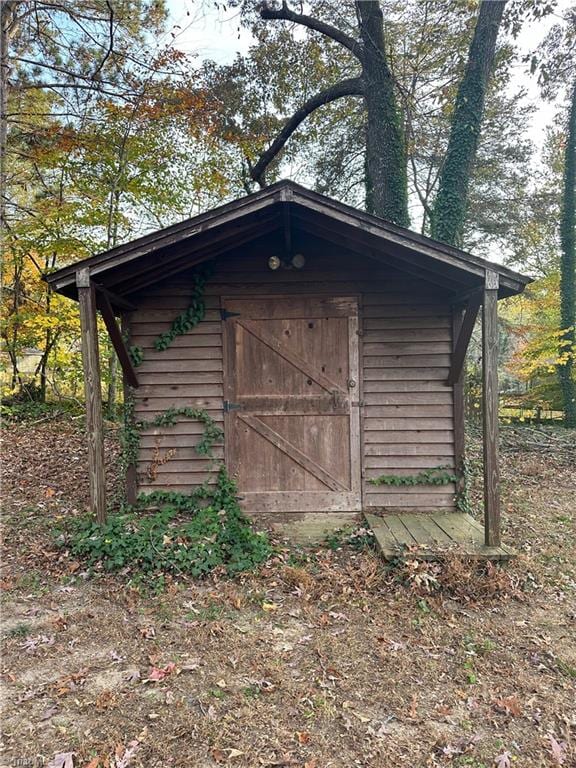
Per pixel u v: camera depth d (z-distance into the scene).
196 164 10.70
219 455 5.25
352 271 5.18
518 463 8.66
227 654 2.95
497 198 13.08
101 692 2.59
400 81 10.67
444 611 3.48
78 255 10.05
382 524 4.72
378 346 5.18
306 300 5.19
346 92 9.24
